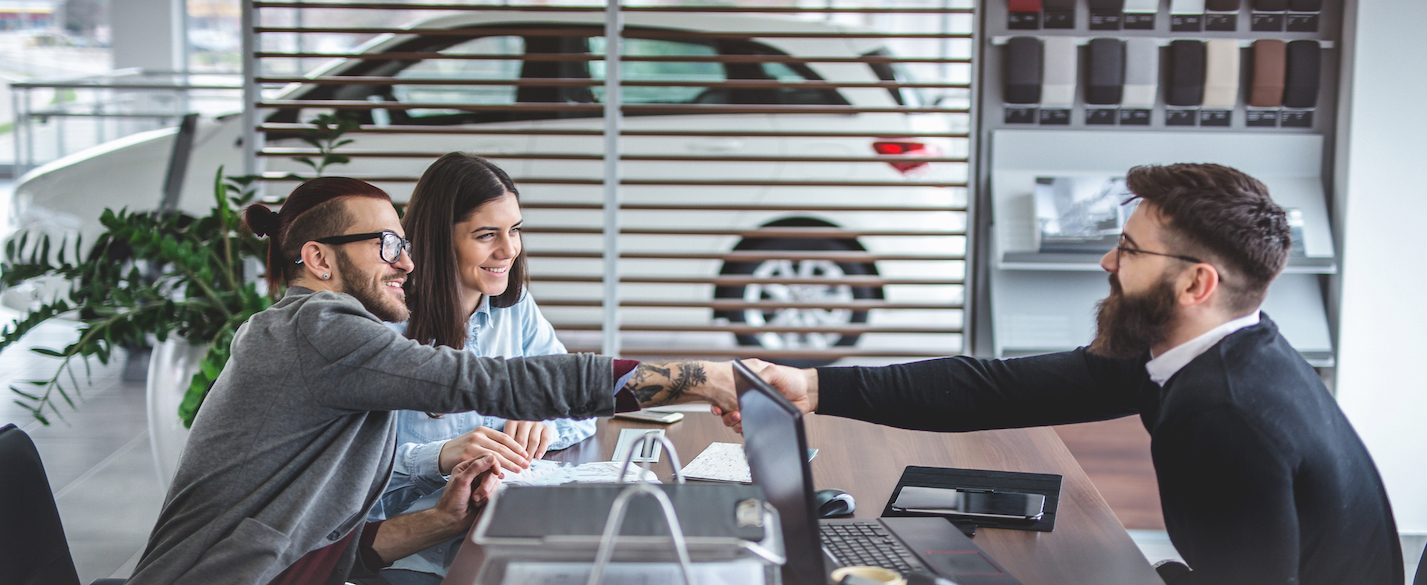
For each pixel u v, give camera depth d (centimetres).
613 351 279
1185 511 125
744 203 345
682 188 343
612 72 267
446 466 158
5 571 123
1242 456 117
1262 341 125
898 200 345
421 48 342
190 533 131
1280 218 122
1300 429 119
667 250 347
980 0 257
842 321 369
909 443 174
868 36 260
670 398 139
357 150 333
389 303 145
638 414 195
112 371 427
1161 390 135
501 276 177
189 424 215
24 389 397
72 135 617
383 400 129
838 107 268
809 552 95
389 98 342
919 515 138
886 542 125
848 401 159
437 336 173
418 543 147
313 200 142
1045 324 262
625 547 89
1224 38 252
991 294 266
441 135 338
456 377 128
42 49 891
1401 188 246
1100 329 136
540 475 153
